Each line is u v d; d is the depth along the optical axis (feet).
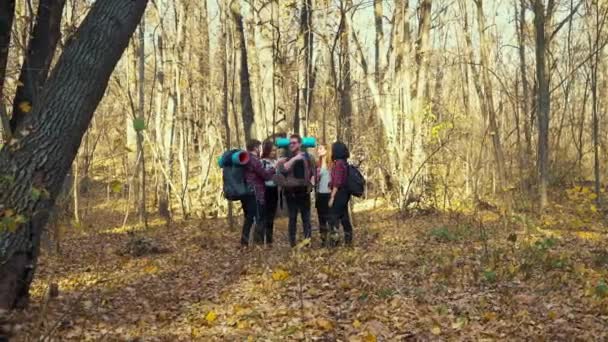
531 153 65.62
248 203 34.04
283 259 29.48
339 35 63.98
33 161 18.53
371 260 29.12
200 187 65.16
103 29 19.42
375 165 63.67
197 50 76.28
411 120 56.44
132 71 74.74
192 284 26.20
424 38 58.80
